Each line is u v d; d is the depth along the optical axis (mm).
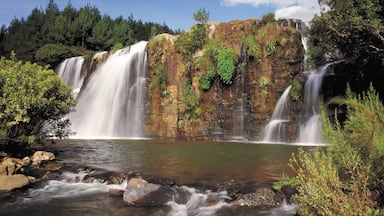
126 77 32719
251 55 27484
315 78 25922
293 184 9422
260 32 28188
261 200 9922
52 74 17953
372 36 16422
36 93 16359
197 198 10453
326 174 6516
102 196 11203
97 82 35094
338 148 7223
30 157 15836
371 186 6445
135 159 16578
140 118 30719
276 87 26922
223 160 16281
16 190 11891
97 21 66438
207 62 28172
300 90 26297
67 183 12781
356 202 5914
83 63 41125
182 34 30625
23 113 15141
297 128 25734
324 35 20594
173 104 29078
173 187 11086
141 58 31984
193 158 16922
